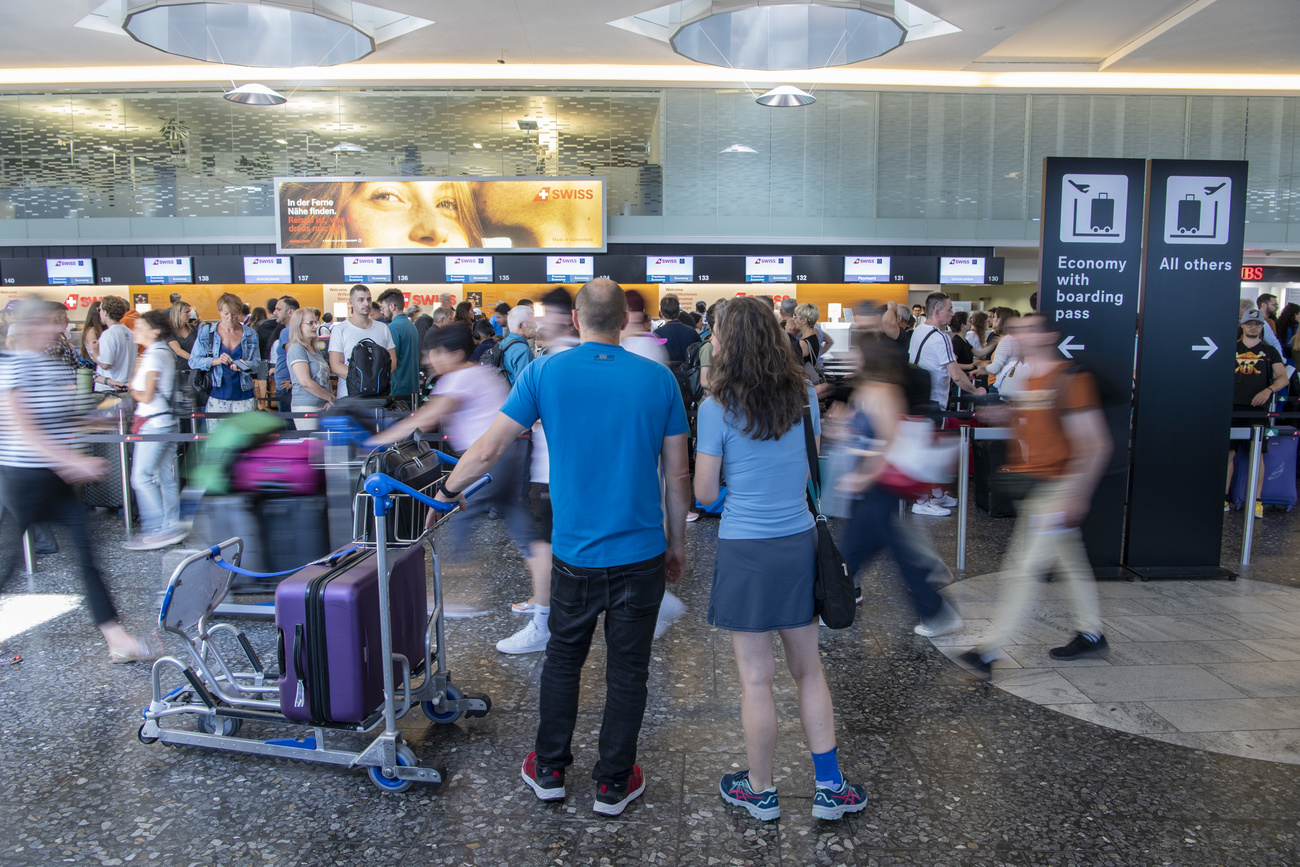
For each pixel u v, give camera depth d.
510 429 2.39
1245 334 6.69
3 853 2.28
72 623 4.18
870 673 3.54
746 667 2.38
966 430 5.02
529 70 15.95
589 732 3.01
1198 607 4.39
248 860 2.25
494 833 2.38
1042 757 2.82
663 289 17.06
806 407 2.32
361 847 2.31
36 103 16.50
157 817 2.46
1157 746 2.89
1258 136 17.08
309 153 16.80
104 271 15.67
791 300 7.11
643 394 2.33
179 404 6.04
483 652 3.78
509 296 16.83
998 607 4.39
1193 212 4.69
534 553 3.73
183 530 5.74
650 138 16.92
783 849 2.30
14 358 3.36
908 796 2.57
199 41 10.91
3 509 3.45
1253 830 2.39
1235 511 6.82
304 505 4.16
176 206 16.73
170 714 2.85
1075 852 2.29
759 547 2.28
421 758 2.81
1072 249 4.71
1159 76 16.36
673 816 2.46
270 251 16.77
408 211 15.96
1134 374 4.89
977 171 16.98
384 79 16.08
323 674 2.53
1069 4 12.74
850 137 16.89
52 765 2.76
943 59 15.02
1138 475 4.89
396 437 3.88
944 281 16.08
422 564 2.99
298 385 6.75
